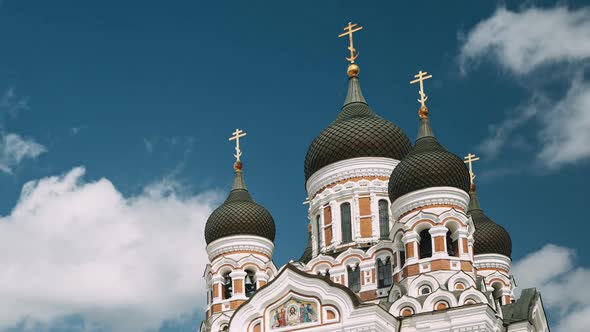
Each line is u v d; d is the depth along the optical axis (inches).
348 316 2320.4
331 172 2938.0
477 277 2583.7
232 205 3004.4
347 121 2979.8
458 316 2378.2
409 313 2452.0
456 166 2645.2
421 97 2834.6
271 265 2984.7
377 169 2910.9
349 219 2878.9
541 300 2736.2
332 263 2775.6
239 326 2429.9
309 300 2380.7
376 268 2719.0
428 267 2534.5
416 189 2628.0
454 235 2603.3
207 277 2987.2
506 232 3334.2
